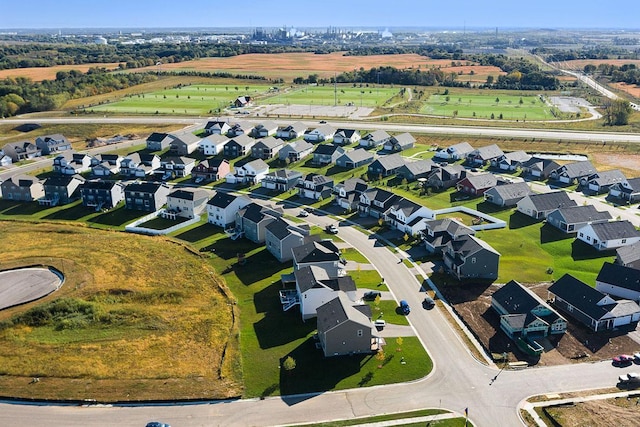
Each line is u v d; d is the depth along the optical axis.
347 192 117.38
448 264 87.75
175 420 55.59
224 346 68.50
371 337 66.12
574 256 92.81
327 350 65.25
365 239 100.81
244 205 109.38
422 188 130.62
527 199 111.88
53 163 150.12
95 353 67.25
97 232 107.88
